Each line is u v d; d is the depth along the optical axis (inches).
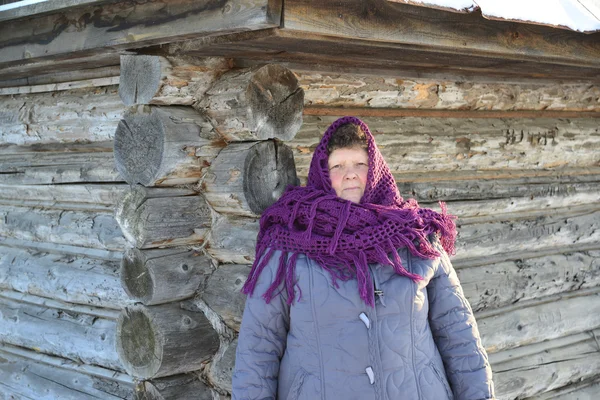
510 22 122.8
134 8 111.9
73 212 159.0
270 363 94.3
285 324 95.9
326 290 93.0
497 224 163.5
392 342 92.3
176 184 120.8
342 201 98.7
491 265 162.1
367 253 95.7
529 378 161.9
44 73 159.5
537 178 171.8
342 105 137.6
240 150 116.5
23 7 128.1
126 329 124.6
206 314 124.9
